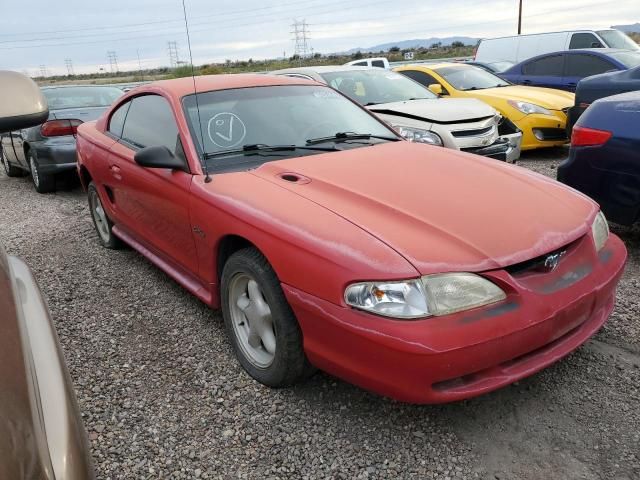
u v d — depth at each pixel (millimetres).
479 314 2191
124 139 4199
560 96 8695
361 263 2225
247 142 3432
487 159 3510
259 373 2854
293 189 2844
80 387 2926
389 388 2199
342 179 2924
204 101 3596
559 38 13930
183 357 3178
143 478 2285
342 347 2293
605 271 2652
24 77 1966
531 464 2262
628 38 13445
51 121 7477
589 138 4242
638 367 2865
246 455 2391
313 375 2883
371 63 19969
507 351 2211
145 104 4012
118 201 4293
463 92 9016
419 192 2762
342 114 3951
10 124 1898
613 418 2500
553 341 2449
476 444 2393
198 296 3318
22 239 5590
